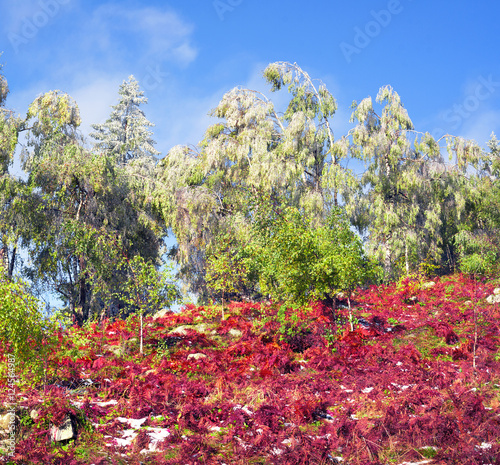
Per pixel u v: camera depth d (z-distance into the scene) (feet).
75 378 31.12
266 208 52.60
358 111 94.63
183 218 89.35
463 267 71.51
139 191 93.61
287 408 26.63
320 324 45.27
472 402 24.79
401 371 33.55
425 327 46.91
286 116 102.12
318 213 86.38
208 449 21.01
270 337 44.11
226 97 102.42
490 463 19.13
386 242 90.17
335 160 93.86
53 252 76.84
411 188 91.56
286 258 46.16
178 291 44.88
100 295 77.82
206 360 37.27
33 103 88.02
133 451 20.49
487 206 93.76
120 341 42.14
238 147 95.14
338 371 35.17
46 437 20.83
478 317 47.75
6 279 25.70
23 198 79.00
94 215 83.61
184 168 101.71
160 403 26.23
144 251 91.81
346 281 44.62
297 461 19.81
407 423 22.95
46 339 26.37
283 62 100.32
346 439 22.11
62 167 79.15
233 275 59.21
